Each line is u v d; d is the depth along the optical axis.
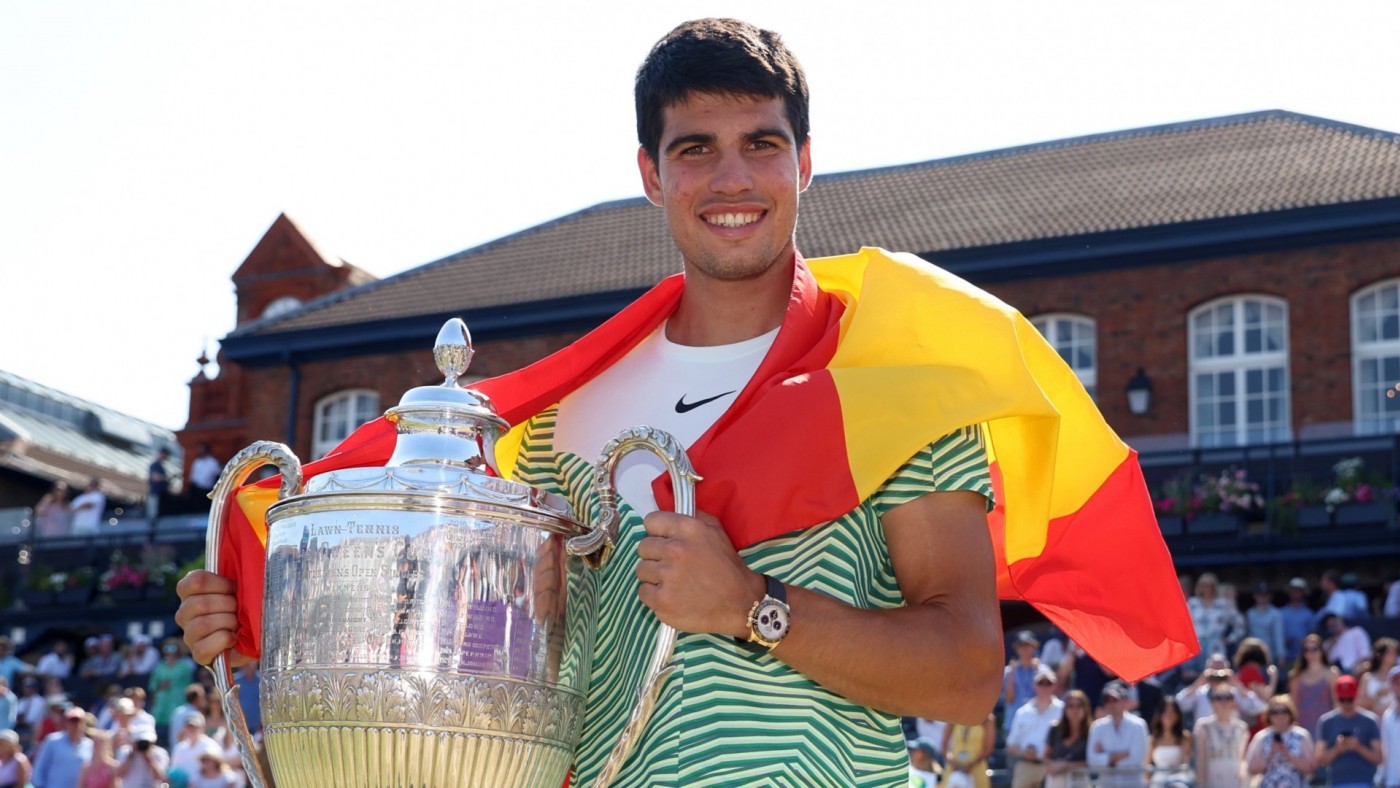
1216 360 24.19
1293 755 10.96
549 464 2.59
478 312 27.59
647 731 2.21
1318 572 21.67
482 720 2.08
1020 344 2.53
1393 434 21.91
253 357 29.45
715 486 2.20
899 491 2.24
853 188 29.23
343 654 2.07
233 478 2.44
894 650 2.08
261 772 2.30
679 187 2.44
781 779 2.13
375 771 2.06
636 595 2.30
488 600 2.11
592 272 28.34
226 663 2.43
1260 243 23.86
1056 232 24.80
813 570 2.21
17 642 27.09
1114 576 2.68
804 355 2.36
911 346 2.34
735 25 2.48
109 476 45.53
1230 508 21.86
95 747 13.69
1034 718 12.10
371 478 2.13
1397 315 23.30
